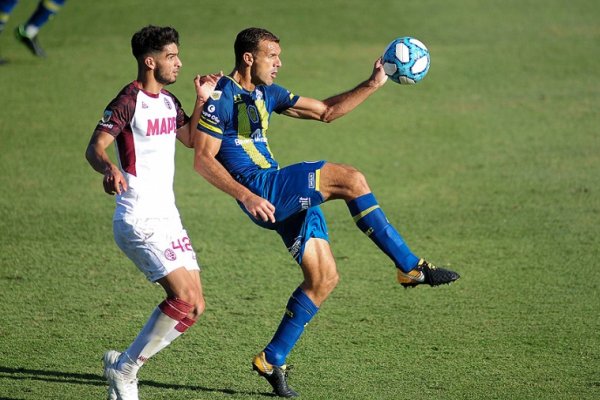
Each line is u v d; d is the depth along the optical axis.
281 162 42.75
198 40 64.81
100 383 20.56
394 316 25.25
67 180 39.75
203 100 19.88
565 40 66.38
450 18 72.12
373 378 21.03
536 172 40.78
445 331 24.11
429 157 43.53
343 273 29.03
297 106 21.66
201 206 36.81
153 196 18.92
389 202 36.94
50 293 26.92
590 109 51.28
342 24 69.88
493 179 39.91
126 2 75.31
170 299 18.83
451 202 36.84
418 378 21.02
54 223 34.09
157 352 20.59
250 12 72.69
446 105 52.53
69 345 22.97
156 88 19.02
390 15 72.69
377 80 21.83
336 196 19.77
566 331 24.00
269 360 19.89
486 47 64.69
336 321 24.89
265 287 27.72
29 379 20.66
